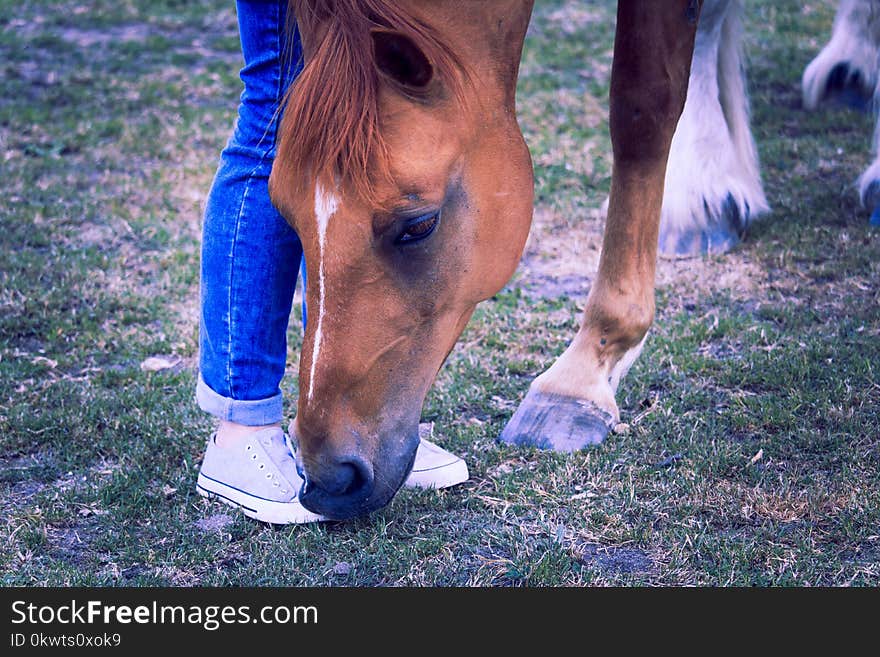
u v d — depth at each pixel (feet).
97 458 10.82
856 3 21.90
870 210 16.93
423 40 7.04
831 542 8.90
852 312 13.71
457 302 7.82
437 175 7.14
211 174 20.24
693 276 15.28
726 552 8.72
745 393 11.83
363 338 7.28
